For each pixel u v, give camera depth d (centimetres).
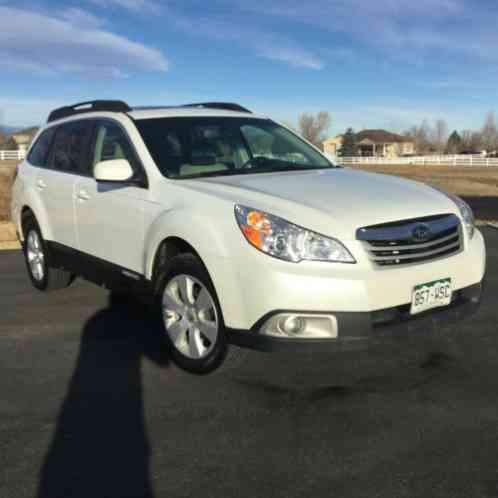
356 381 400
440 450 312
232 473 295
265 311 354
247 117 560
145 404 372
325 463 302
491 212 1414
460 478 287
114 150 505
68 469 301
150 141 476
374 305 355
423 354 445
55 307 584
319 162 537
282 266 350
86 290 646
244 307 363
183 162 467
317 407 364
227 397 379
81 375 418
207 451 316
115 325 526
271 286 350
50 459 311
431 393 380
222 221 378
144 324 528
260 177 450
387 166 5928
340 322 349
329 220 361
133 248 462
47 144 629
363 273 352
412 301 371
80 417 357
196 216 394
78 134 568
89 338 493
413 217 381
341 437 328
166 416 356
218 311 384
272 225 358
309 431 335
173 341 423
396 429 335
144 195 450
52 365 437
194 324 407
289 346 353
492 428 334
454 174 4194
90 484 288
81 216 528
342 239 354
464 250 405
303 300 346
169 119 507
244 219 368
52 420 354
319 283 346
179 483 288
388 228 367
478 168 5497
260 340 359
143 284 455
